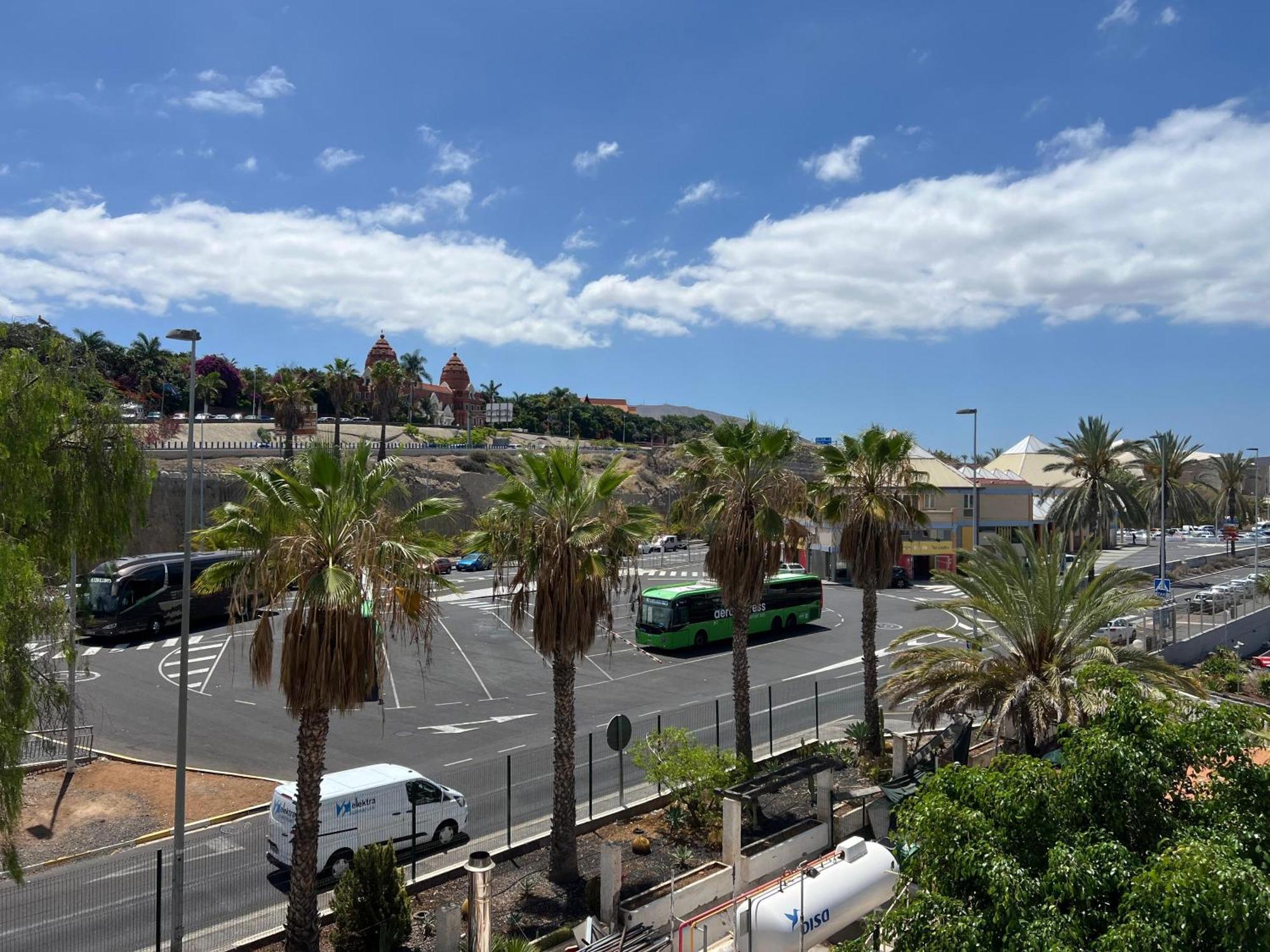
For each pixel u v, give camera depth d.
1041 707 18.39
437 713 29.06
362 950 14.10
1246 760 9.41
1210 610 47.75
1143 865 8.34
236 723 27.53
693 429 174.50
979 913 8.59
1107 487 54.50
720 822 19.69
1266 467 121.12
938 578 23.86
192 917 15.35
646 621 40.41
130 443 18.00
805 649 41.00
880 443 24.34
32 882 16.77
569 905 16.00
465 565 66.56
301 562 12.95
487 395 154.62
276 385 78.25
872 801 20.56
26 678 13.38
